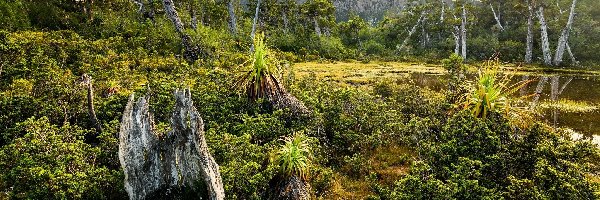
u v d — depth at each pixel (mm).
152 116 6898
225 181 7473
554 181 6812
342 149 11047
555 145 8055
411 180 7375
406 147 11203
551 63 38969
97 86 12461
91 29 23188
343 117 11711
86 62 15820
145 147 6676
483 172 7957
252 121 10148
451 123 9539
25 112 10023
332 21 54281
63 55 15586
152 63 16922
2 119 9414
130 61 16922
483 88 10148
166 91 11250
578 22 44219
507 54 44500
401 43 56531
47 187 6742
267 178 7930
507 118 9656
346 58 42000
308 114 11492
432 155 8531
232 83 12617
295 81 16938
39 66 13258
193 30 22984
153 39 21562
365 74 28078
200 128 6590
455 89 13547
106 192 7461
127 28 23359
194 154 6531
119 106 10578
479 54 46594
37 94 11031
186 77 14383
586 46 41125
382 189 8203
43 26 22625
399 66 35594
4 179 7207
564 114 16844
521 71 32594
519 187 6926
